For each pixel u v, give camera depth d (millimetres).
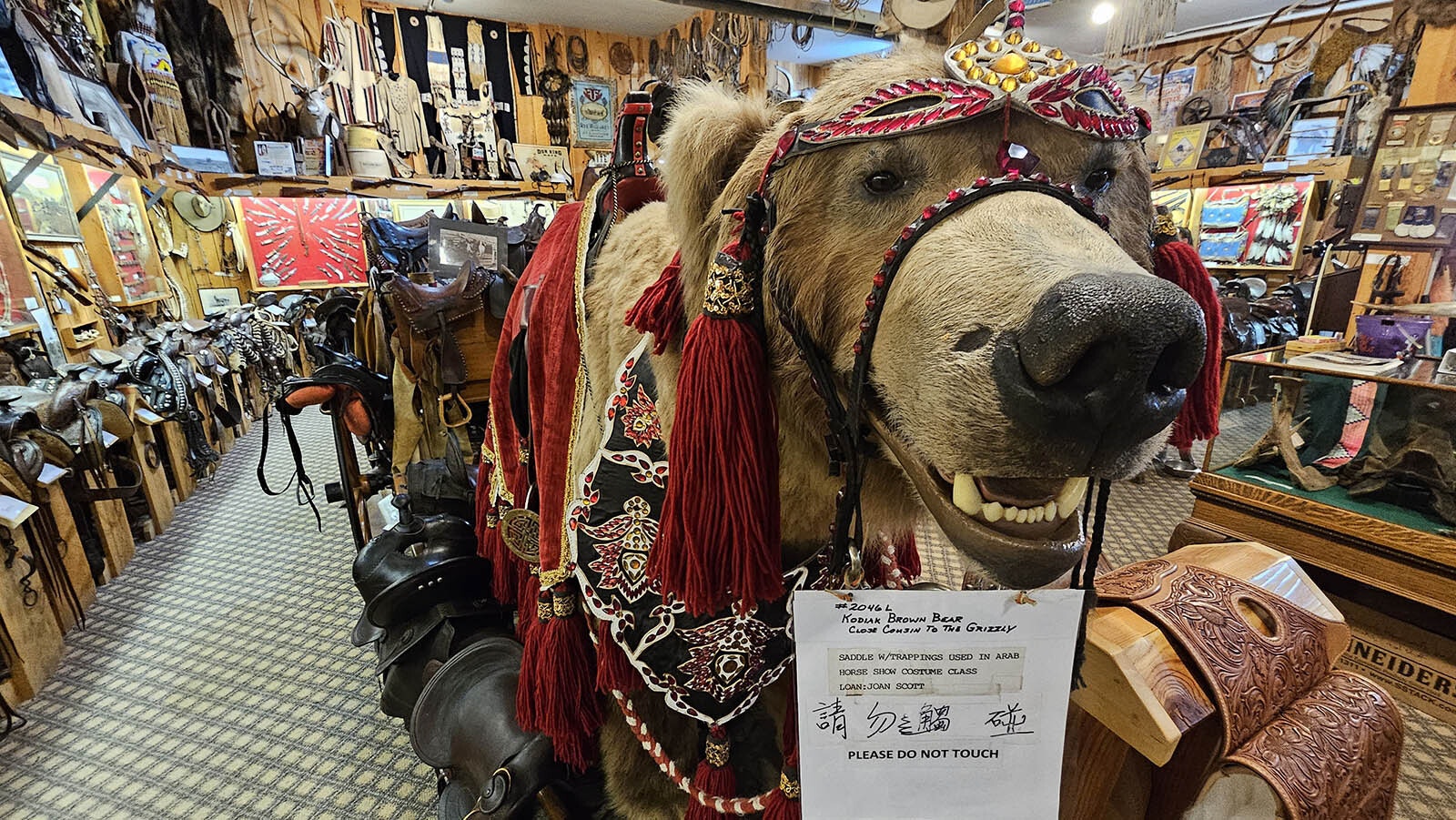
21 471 1649
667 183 606
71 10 3482
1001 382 374
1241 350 2939
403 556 1413
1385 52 3607
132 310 3221
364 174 5215
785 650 747
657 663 728
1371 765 754
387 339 1847
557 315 878
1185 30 4195
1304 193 3701
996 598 529
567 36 5840
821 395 532
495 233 2143
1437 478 1622
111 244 3010
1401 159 2158
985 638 542
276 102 5312
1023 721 565
